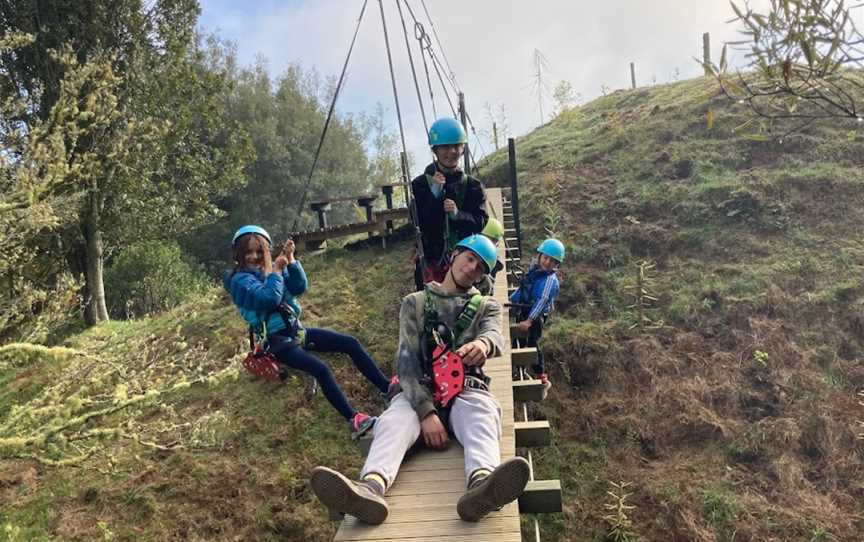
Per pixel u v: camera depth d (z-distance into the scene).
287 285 4.64
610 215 11.78
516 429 4.58
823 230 10.08
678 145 13.16
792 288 9.13
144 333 5.50
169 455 8.16
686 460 7.33
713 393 7.95
